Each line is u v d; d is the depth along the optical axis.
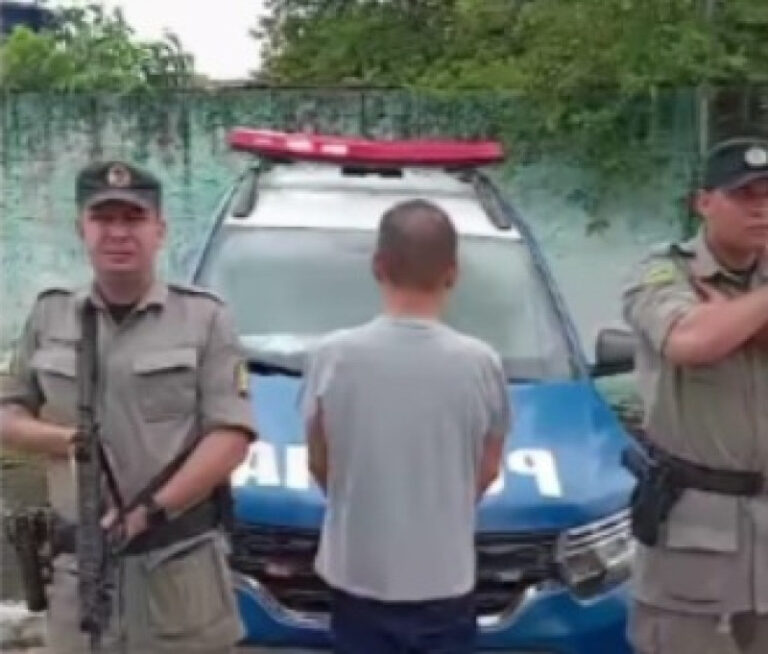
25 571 4.12
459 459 4.12
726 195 4.10
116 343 3.99
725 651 4.26
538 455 5.16
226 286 6.17
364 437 4.09
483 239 6.49
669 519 4.21
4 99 10.77
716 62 10.17
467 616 4.18
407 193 6.92
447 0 13.79
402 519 4.08
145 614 4.02
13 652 6.02
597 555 4.95
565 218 10.55
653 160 10.39
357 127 10.65
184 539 4.04
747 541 4.18
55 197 10.80
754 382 4.15
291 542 4.83
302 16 15.09
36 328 4.08
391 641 4.13
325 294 6.14
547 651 4.86
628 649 4.92
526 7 10.95
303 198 6.79
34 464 7.59
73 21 11.90
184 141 10.74
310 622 4.80
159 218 4.04
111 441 3.97
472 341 4.20
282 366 5.73
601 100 10.40
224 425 4.02
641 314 4.20
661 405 4.20
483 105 10.55
